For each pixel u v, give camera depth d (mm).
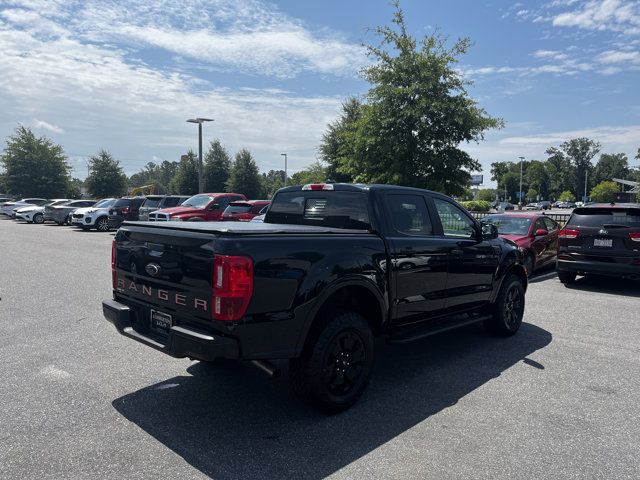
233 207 16859
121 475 2963
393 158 15180
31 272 10672
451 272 5129
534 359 5324
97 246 16531
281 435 3521
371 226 4469
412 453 3283
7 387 4324
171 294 3719
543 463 3174
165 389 4348
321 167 33688
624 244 9031
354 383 4016
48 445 3318
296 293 3572
